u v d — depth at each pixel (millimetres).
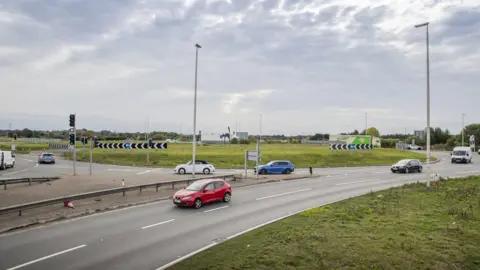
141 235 15086
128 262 11750
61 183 29500
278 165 42156
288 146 99375
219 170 47375
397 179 37312
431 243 13289
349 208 20484
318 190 29000
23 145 106000
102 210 20094
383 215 18422
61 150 84812
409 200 22938
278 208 21328
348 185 32312
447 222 16750
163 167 49781
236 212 20078
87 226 16484
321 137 159125
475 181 33188
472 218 17531
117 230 15836
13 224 16281
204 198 21641
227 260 11555
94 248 13211
